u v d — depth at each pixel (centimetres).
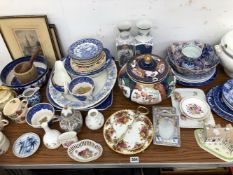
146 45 96
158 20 97
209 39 105
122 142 84
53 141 84
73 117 85
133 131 87
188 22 98
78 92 91
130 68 87
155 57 91
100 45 96
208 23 98
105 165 81
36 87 98
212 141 82
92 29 101
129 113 92
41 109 92
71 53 94
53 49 105
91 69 95
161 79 84
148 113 92
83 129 90
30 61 97
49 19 98
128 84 87
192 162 79
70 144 84
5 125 93
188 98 94
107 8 93
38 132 91
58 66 95
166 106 94
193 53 101
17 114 90
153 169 116
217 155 80
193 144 83
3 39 103
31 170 122
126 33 95
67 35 104
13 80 102
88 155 82
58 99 93
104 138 86
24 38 102
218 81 100
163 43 107
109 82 96
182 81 100
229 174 118
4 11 94
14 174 115
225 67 98
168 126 87
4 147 85
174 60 100
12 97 95
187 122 89
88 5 92
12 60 114
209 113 90
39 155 84
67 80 96
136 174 106
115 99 98
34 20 95
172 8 93
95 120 87
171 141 83
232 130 82
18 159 84
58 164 82
